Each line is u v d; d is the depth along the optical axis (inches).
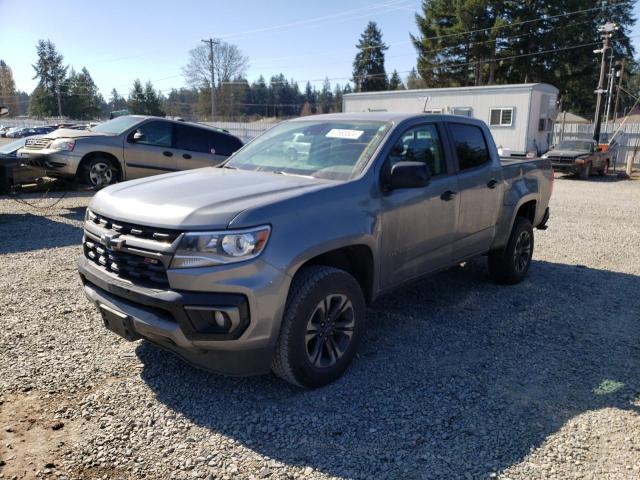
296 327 124.7
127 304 124.7
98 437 112.3
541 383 141.0
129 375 139.6
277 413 123.5
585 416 124.9
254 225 116.5
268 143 181.5
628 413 126.4
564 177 866.8
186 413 122.5
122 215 126.3
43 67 3528.5
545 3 1669.5
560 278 243.9
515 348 163.8
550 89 996.6
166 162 440.8
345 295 136.6
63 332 165.3
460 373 145.7
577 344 167.9
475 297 213.3
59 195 468.1
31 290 204.4
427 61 1881.2
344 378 141.1
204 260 113.1
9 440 110.0
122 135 422.0
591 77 1791.3
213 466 104.1
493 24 1705.2
